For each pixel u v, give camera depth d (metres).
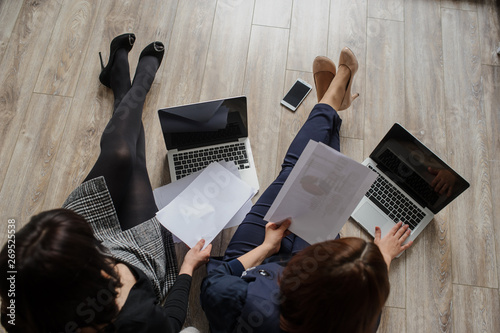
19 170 1.55
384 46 1.78
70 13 1.77
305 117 1.67
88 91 1.67
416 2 1.85
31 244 0.75
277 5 1.82
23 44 1.71
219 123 1.44
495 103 1.71
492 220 1.54
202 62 1.73
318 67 1.59
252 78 1.72
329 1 1.84
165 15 1.79
